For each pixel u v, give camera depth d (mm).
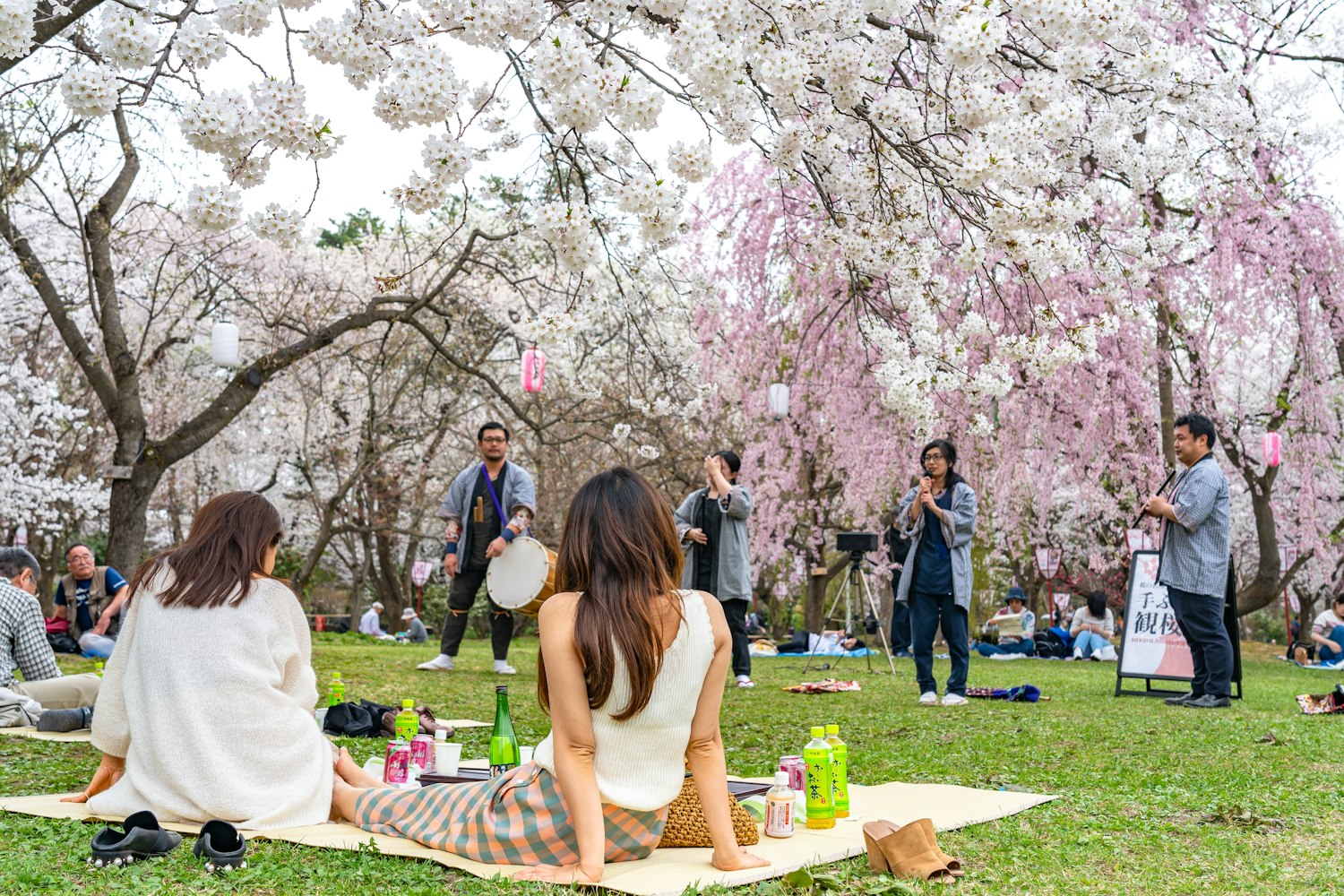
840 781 3809
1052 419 13570
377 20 3846
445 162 3861
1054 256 4984
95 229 12203
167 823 3422
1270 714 7105
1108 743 5715
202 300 18125
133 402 11812
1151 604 8883
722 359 15523
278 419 23719
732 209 14453
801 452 17312
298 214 3922
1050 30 4270
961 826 3600
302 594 21234
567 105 3789
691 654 3025
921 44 5129
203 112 3613
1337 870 3053
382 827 3369
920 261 6004
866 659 14180
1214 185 11664
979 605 28453
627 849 3062
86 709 5906
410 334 20188
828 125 5379
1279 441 13430
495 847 3041
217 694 3514
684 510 9031
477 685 8656
